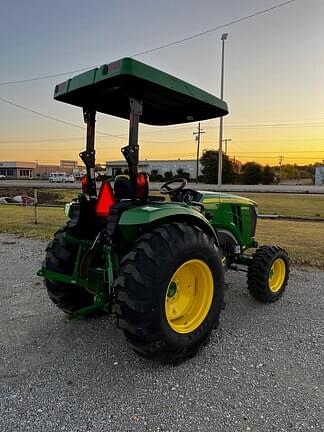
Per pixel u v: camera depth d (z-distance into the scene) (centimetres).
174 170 5097
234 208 350
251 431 167
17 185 2777
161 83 221
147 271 207
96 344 251
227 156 4156
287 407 184
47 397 191
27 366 221
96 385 202
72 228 257
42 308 319
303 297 352
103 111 289
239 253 355
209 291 248
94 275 253
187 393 196
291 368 222
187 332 230
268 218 973
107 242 239
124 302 206
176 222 237
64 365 223
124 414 178
